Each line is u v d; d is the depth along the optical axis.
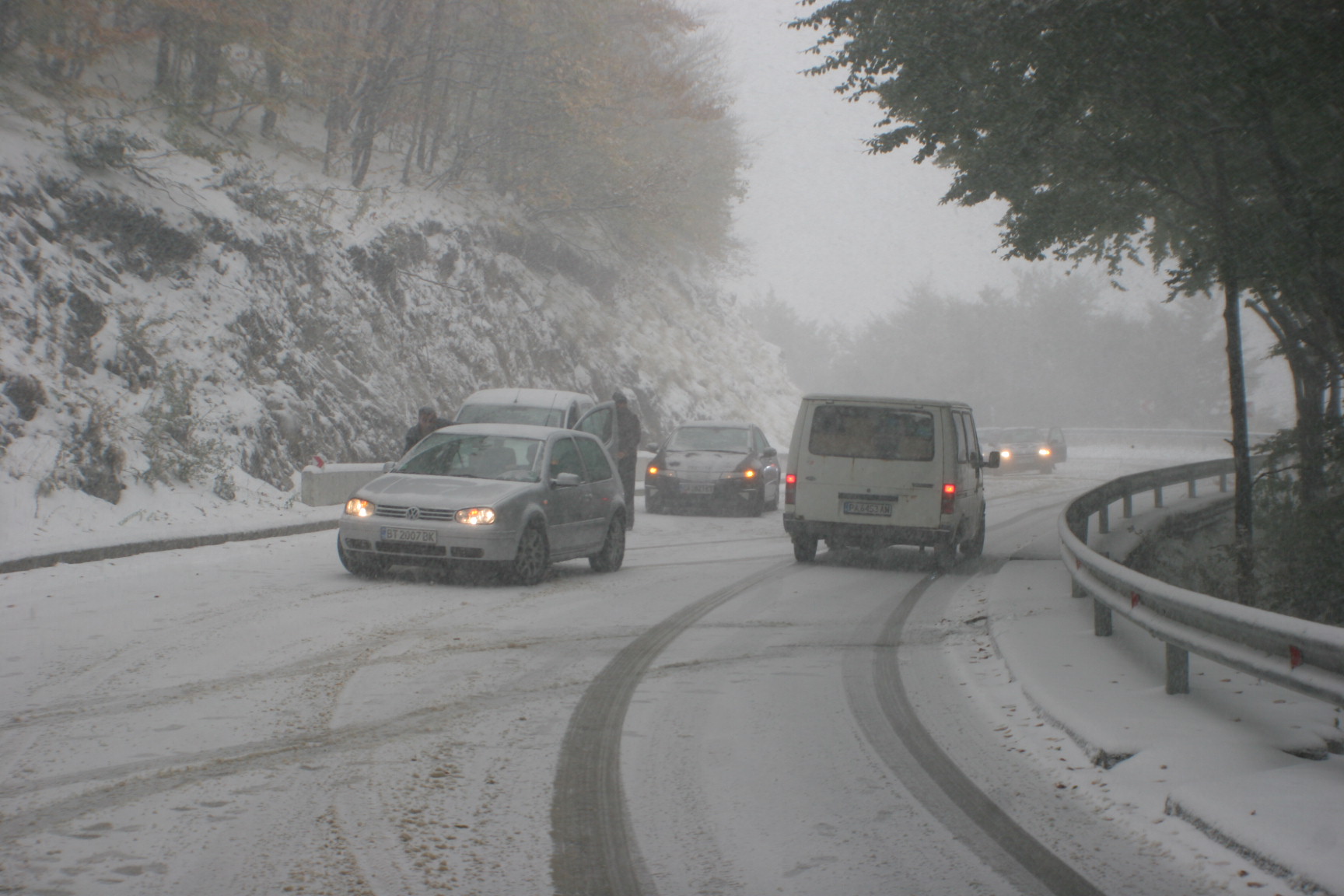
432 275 29.44
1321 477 13.81
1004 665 8.45
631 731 6.46
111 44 21.09
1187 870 4.47
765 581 13.35
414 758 5.78
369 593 11.09
